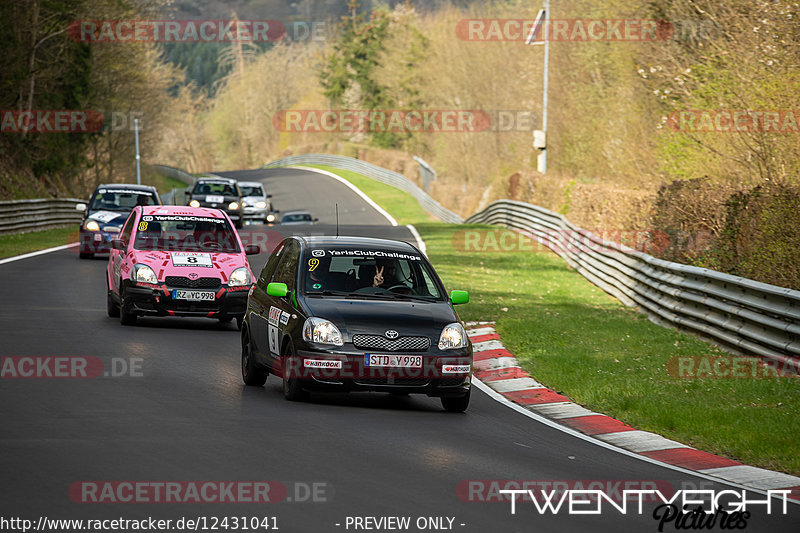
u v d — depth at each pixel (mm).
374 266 42781
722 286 55562
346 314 39062
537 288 83000
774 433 36094
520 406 42625
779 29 82000
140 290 57344
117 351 49094
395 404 41344
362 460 29453
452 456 31000
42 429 31484
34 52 182500
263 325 42656
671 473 31219
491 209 162875
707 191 68875
